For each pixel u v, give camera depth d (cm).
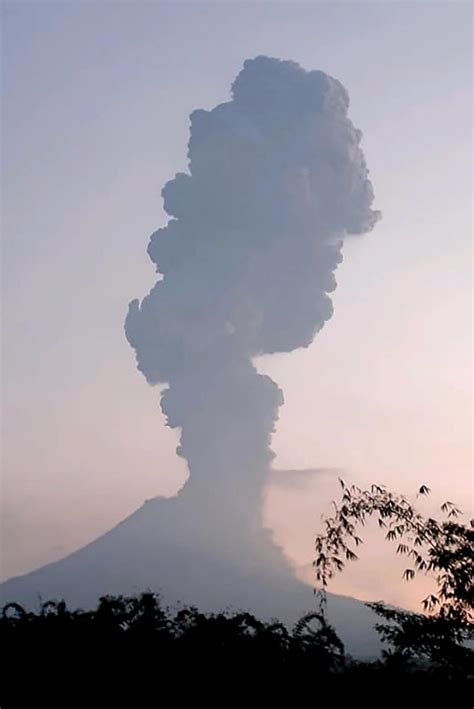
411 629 2539
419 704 2586
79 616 2947
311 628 2931
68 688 2858
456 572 2525
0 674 2864
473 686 2564
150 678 2850
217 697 2834
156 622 2947
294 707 2805
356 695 2688
